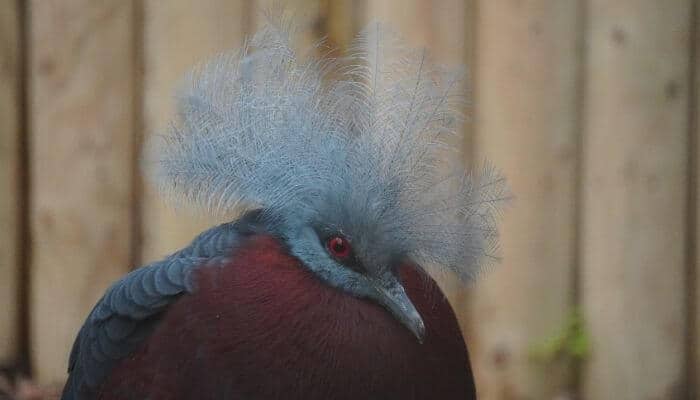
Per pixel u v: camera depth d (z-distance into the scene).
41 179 9.88
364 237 5.62
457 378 6.01
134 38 9.84
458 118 6.60
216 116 5.84
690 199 9.74
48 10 9.70
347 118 5.80
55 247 9.92
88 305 9.95
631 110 9.50
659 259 9.61
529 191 9.57
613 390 9.73
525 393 9.74
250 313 5.50
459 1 9.55
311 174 5.64
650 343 9.68
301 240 5.66
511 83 9.53
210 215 6.80
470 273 5.92
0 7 9.75
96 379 6.20
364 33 6.45
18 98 9.94
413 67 6.06
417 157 5.70
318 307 5.52
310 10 9.56
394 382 5.54
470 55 9.70
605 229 9.63
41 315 10.03
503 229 9.57
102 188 9.86
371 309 5.63
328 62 6.58
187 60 9.70
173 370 5.63
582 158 9.72
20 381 10.11
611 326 9.69
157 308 5.79
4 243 9.98
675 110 9.54
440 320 5.97
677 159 9.57
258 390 5.48
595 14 9.52
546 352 9.70
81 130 9.79
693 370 9.86
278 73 5.85
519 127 9.54
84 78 9.76
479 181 5.88
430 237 5.71
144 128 9.89
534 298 9.67
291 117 5.73
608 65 9.51
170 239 9.84
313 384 5.46
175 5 9.69
